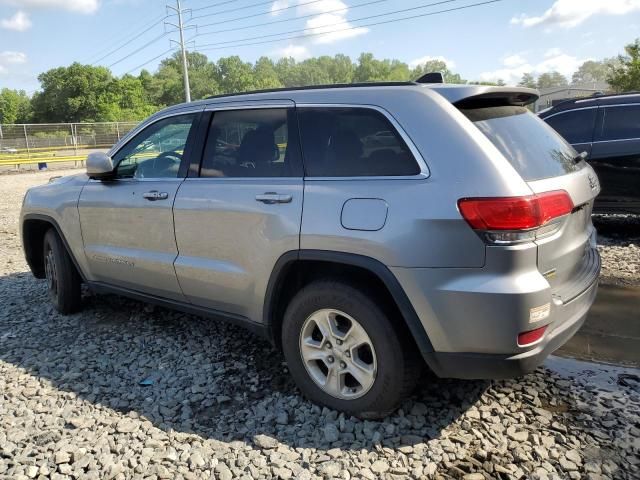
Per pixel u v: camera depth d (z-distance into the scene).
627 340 4.15
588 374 3.56
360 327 2.90
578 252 3.01
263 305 3.30
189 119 3.82
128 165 4.18
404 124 2.82
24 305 5.22
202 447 2.85
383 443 2.82
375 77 148.38
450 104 2.81
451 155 2.66
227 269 3.44
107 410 3.23
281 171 3.22
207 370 3.72
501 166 2.59
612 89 31.73
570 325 2.83
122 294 4.40
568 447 2.75
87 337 4.37
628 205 7.04
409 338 2.86
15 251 7.70
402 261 2.66
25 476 2.63
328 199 2.92
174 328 4.51
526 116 3.28
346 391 3.06
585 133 7.16
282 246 3.08
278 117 3.31
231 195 3.37
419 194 2.66
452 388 3.34
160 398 3.37
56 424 3.09
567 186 2.86
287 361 3.25
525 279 2.53
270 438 2.87
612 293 5.21
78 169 28.45
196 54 136.88
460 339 2.63
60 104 81.38
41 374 3.73
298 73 158.75
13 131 34.00
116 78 84.31
